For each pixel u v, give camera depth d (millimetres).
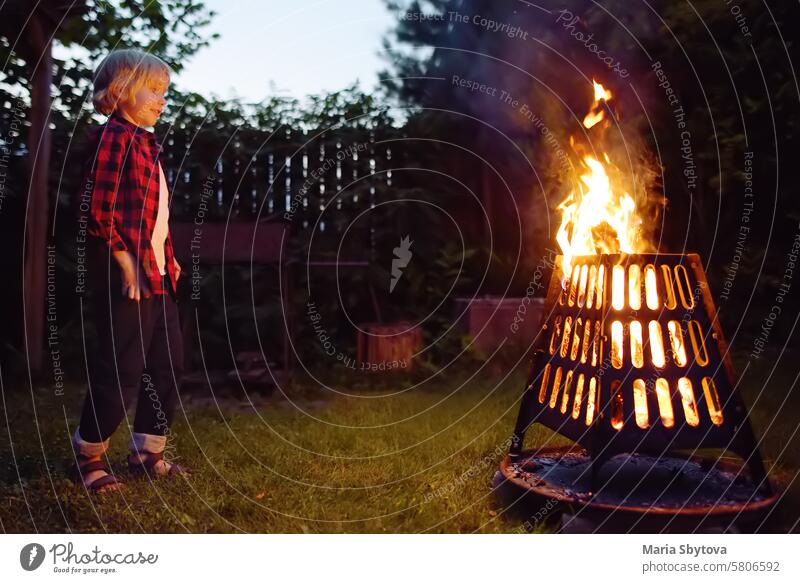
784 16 5391
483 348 5676
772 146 5789
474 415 3971
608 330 2244
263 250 5168
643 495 2285
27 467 2908
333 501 2605
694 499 2250
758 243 6031
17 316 5336
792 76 5410
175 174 5930
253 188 6156
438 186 6535
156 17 5113
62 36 4859
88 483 2615
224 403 4590
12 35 4770
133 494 2590
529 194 6449
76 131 5379
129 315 2602
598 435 2223
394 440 3416
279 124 6180
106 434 2625
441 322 6137
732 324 5883
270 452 3203
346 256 6270
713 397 2293
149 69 2707
